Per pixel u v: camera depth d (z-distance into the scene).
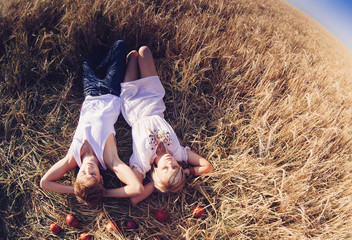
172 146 2.20
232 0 4.29
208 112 2.75
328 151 2.46
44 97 2.51
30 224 2.10
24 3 2.64
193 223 2.16
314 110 2.68
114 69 2.37
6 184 2.17
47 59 2.57
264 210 2.12
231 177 2.38
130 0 2.87
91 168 1.86
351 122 2.76
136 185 1.90
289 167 2.46
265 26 3.97
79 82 2.65
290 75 2.98
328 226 2.10
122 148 2.48
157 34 2.86
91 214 2.15
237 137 2.54
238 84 2.79
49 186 1.92
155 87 2.43
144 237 2.11
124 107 2.38
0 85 2.43
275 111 2.65
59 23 2.60
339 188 2.21
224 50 2.95
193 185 2.30
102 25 2.70
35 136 2.39
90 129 2.06
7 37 2.53
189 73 2.73
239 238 2.07
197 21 3.24
